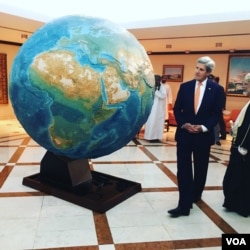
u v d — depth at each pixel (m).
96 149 2.24
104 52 2.00
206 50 8.12
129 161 4.23
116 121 2.11
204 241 2.14
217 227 2.36
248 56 7.66
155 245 2.06
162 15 4.86
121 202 2.75
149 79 2.24
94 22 2.16
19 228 2.20
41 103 2.04
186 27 4.84
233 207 2.61
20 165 3.78
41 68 1.99
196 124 2.46
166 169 3.89
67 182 2.76
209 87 2.46
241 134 2.51
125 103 2.08
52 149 2.33
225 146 5.68
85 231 2.20
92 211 2.53
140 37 6.06
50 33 2.09
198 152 2.55
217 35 5.59
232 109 8.09
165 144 5.64
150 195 2.96
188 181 2.49
